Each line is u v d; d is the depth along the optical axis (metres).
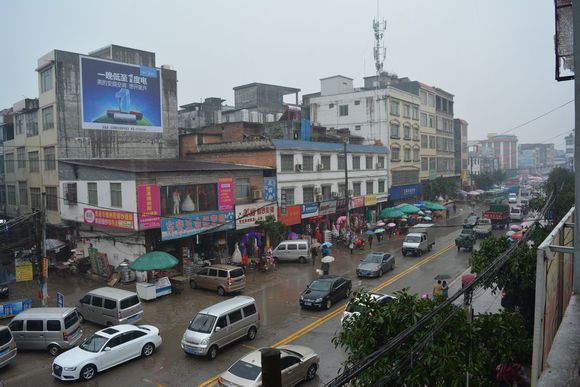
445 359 6.47
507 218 48.34
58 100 33.47
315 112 59.44
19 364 16.22
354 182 46.69
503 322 9.05
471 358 7.34
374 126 55.19
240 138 42.03
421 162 65.31
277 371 4.30
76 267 29.86
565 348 4.94
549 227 15.51
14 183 41.75
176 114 41.16
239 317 17.33
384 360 6.77
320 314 21.02
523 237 10.26
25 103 37.41
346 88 61.19
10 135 43.56
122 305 19.16
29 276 26.44
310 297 21.67
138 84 38.03
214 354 16.20
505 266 12.91
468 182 90.25
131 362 16.03
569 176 42.00
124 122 37.16
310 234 39.53
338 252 36.91
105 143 36.03
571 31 6.75
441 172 74.31
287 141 37.28
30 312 17.56
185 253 28.94
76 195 31.55
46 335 16.97
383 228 41.72
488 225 42.56
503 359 8.88
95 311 19.84
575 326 5.35
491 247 14.74
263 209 34.22
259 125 43.47
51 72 33.78
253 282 27.58
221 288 24.67
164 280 24.78
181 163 34.59
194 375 14.84
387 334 7.31
